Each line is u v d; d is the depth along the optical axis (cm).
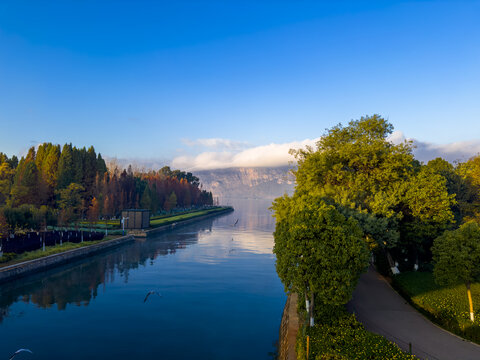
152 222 11706
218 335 3052
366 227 3083
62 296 4131
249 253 7469
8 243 5869
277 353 2688
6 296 4072
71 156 11875
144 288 4531
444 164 5297
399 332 2211
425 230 3531
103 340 2895
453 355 1873
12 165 14512
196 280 4997
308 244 2150
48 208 9088
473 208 4462
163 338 2964
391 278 3619
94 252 6762
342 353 1742
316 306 2361
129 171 14675
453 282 2417
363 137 3881
